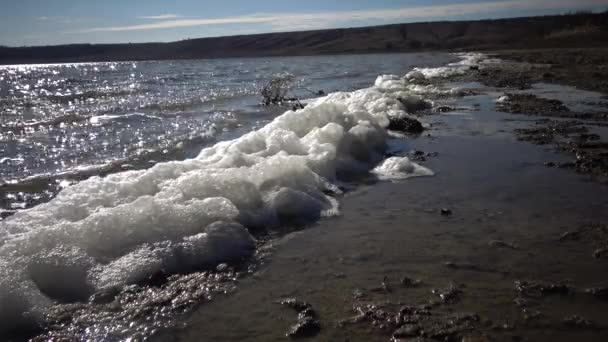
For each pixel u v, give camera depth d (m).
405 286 3.21
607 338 2.62
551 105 11.40
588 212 4.49
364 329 2.73
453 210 4.63
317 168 5.69
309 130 7.46
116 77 35.75
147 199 4.09
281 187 4.89
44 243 3.51
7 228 3.82
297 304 3.00
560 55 32.94
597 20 59.53
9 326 2.82
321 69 35.44
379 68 34.00
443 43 79.12
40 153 7.98
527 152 6.91
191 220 3.98
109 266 3.41
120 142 8.88
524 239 3.92
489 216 4.45
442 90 15.55
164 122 11.28
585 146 7.11
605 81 16.38
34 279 3.23
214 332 2.74
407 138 8.19
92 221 3.75
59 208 4.20
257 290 3.20
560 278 3.27
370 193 5.22
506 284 3.21
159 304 3.04
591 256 3.59
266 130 7.08
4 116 12.77
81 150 8.20
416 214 4.55
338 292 3.15
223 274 3.42
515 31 81.94
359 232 4.14
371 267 3.49
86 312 2.96
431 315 2.85
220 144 6.62
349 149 6.65
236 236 3.87
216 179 4.70
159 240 3.73
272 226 4.30
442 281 3.26
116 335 2.73
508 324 2.75
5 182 6.22
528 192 5.11
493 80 19.05
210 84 24.97
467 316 2.83
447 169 6.11
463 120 9.93
